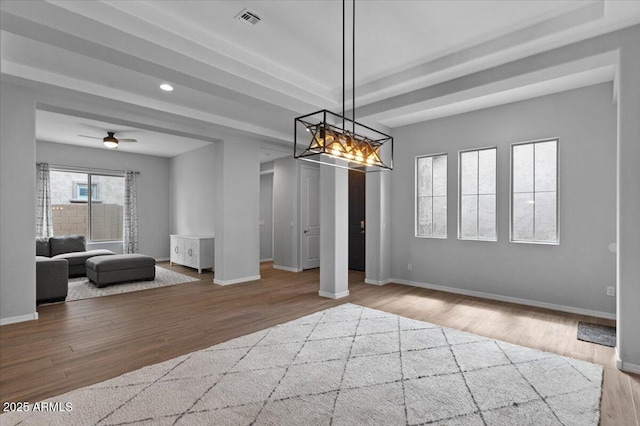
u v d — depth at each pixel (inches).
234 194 232.1
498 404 85.0
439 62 133.3
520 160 182.7
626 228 103.7
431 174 220.4
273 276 259.3
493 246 190.1
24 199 146.2
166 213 344.8
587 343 125.0
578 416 80.0
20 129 143.9
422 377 98.6
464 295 198.4
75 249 263.0
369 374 100.3
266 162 327.9
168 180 347.3
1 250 141.3
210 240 270.8
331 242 192.4
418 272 222.5
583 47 109.4
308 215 294.8
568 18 103.7
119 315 157.3
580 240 161.6
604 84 155.5
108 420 77.6
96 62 130.8
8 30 88.1
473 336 130.6
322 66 141.7
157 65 108.0
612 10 93.4
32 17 84.0
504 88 133.7
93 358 110.9
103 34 95.7
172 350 117.5
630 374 101.2
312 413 81.0
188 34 112.9
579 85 159.5
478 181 199.0
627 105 103.0
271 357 111.7
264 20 108.5
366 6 101.1
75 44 95.5
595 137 157.6
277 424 76.8
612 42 104.7
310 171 297.3
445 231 214.1
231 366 105.1
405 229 228.8
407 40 121.0
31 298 148.9
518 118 180.7
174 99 171.2
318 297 192.7
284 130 239.0
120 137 258.2
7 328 138.3
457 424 77.3
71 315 156.9
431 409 82.8
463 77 136.3
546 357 112.0
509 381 96.3
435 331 136.0
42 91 147.1
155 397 87.4
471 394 89.6
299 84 153.3
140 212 325.7
